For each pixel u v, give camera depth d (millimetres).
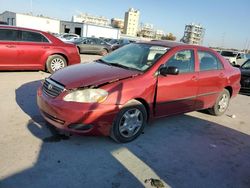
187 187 3113
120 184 3027
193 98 4969
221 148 4273
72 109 3496
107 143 3947
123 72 4078
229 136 4844
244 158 4016
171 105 4547
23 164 3203
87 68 4305
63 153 3541
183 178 3283
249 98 8773
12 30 8023
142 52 4742
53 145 3721
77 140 3934
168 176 3287
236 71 6098
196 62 4969
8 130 4047
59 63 9000
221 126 5340
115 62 4688
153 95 4188
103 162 3432
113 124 3771
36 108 5125
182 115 5707
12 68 8164
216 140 4574
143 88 3984
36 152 3494
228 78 5746
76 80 3762
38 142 3762
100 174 3172
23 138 3836
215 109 5816
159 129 4750
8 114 4699
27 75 8367
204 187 3150
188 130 4867
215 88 5461
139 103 4012
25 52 8211
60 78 3924
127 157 3623
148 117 4277
